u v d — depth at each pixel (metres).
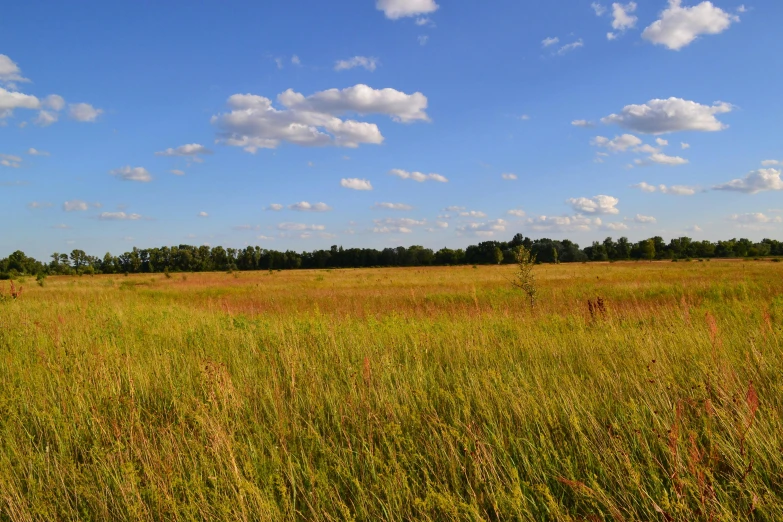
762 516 2.55
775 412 3.34
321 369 5.84
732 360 4.96
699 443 3.15
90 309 12.55
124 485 2.98
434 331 8.20
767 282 20.28
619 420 3.62
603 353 5.90
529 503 2.76
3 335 8.64
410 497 2.83
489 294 20.22
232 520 2.69
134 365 5.86
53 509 2.86
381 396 4.34
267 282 40.09
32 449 3.75
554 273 43.59
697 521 2.44
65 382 5.06
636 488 2.71
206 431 3.68
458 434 3.33
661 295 17.45
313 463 3.37
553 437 3.50
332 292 25.11
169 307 14.92
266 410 4.32
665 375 4.47
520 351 6.46
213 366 5.22
